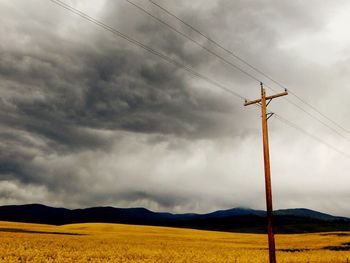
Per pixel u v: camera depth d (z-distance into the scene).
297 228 189.88
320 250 50.41
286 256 39.00
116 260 30.70
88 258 32.34
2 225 90.94
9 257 28.81
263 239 79.25
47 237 56.53
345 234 87.06
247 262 33.59
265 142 23.53
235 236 88.31
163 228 109.06
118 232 85.81
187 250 43.69
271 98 24.03
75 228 97.94
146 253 37.75
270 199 22.41
